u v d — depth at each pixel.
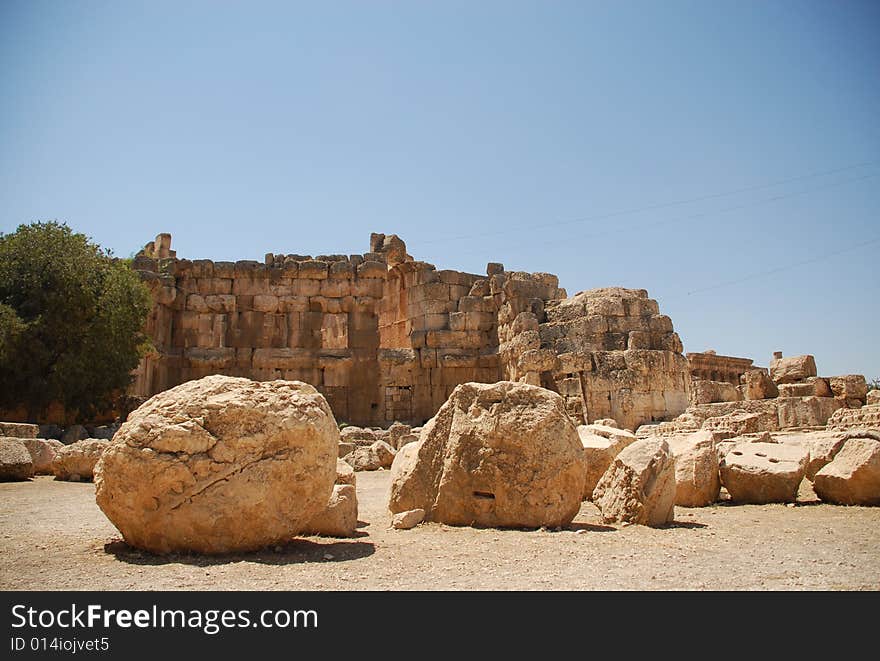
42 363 22.98
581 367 24.19
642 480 9.52
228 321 30.58
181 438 7.21
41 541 8.27
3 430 17.16
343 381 30.14
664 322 25.58
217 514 7.22
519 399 9.48
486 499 9.40
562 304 27.33
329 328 31.70
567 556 7.30
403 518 9.34
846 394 22.92
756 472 11.60
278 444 7.59
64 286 23.45
